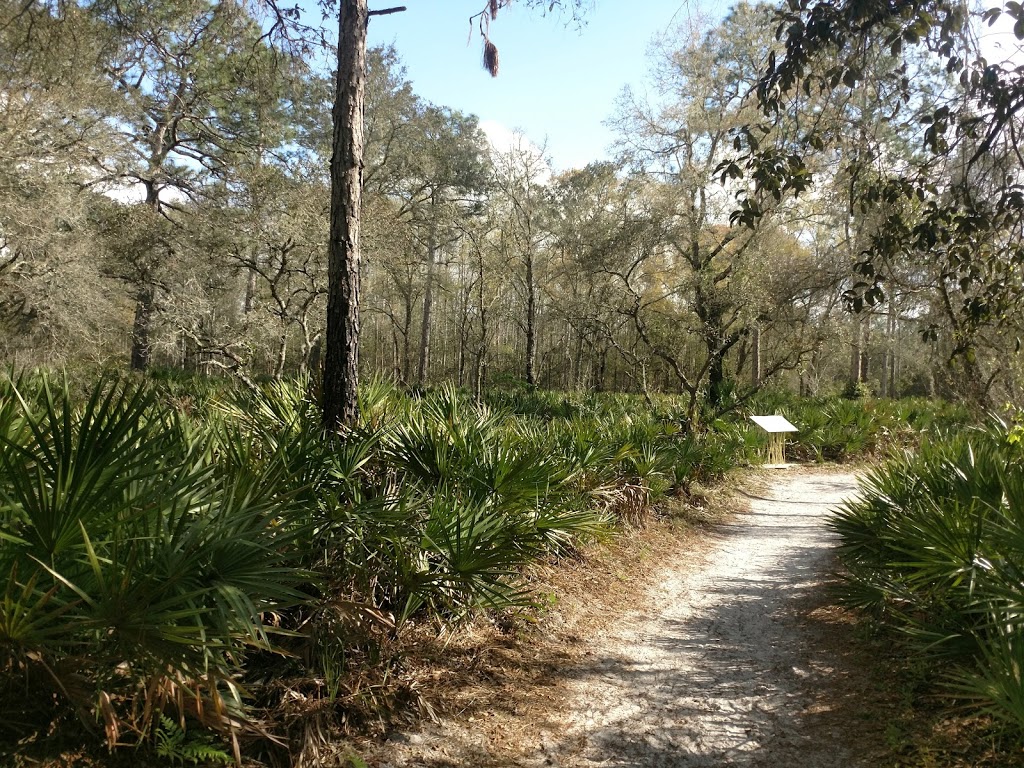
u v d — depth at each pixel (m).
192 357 18.92
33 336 12.74
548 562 6.59
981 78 4.07
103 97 13.21
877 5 3.81
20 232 11.81
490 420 6.45
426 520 4.65
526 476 5.37
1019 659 2.78
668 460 10.35
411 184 28.98
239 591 2.73
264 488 3.45
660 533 8.91
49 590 2.50
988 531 3.85
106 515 2.70
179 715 2.89
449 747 3.55
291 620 3.97
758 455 15.84
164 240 16.91
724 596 6.77
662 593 6.80
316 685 3.68
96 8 7.48
